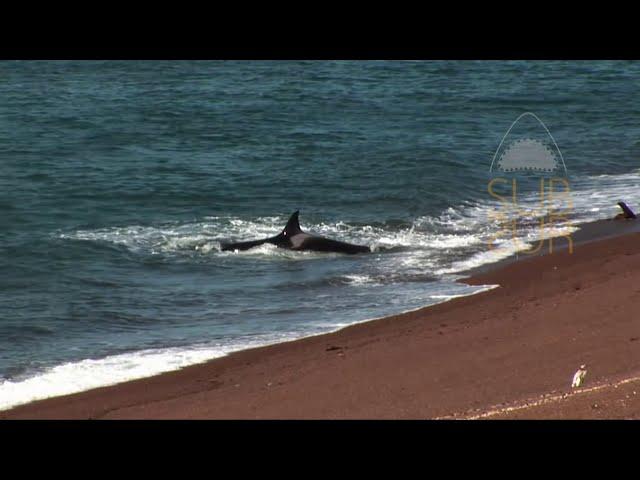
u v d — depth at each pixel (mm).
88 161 111562
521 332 48750
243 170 106750
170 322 59719
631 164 111438
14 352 54031
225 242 79188
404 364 45969
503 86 184500
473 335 49531
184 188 98062
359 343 52531
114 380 48844
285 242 76562
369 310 60219
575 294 55531
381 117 146000
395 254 75250
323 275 69562
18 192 95500
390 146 120062
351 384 43844
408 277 68500
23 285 67312
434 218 86750
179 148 120188
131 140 125438
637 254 69375
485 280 66375
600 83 188000
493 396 39844
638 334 45375
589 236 78312
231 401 43531
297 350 52625
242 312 61406
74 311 61750
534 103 161500
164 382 48406
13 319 59938
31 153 115750
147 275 70250
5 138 125438
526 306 55250
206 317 60562
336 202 92438
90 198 93812
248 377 47906
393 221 85688
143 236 80500
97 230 82125
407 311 59375
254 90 177125
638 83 187000
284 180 101500
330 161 110938
